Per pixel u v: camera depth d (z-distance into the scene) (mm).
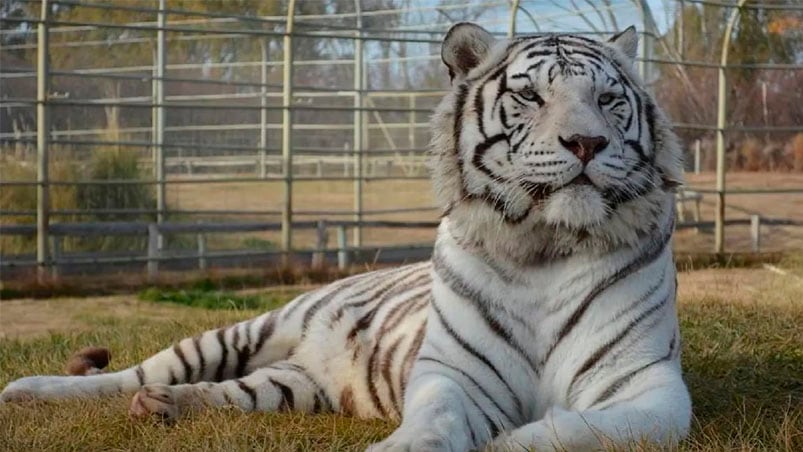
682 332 8141
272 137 21562
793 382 6660
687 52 20094
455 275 5273
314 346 6418
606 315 5102
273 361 6715
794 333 8023
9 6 18047
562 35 5465
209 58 20047
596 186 4973
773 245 21312
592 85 5117
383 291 6367
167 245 20172
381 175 23406
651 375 5043
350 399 6234
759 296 10617
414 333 5895
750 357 7266
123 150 19625
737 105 20688
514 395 5191
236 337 6762
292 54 18344
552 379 5172
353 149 20906
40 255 16578
